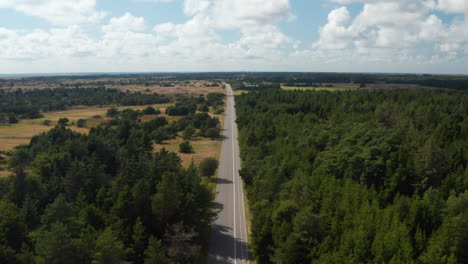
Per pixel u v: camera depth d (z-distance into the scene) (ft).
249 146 379.96
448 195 207.31
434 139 284.41
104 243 137.59
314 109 517.14
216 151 455.63
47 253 132.57
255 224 190.49
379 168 231.09
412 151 259.60
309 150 283.79
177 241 171.12
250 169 292.20
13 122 617.21
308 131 356.18
